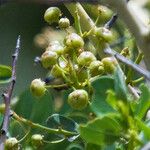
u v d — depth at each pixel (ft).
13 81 0.91
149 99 0.84
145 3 1.00
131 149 0.80
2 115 1.01
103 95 0.89
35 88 0.93
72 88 0.98
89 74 0.94
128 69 0.97
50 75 0.99
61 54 0.95
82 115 1.03
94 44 1.02
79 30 1.00
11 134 1.04
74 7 1.04
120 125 0.80
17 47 0.95
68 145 1.03
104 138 0.80
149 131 0.78
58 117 0.98
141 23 0.82
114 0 0.82
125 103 0.79
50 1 0.80
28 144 1.02
